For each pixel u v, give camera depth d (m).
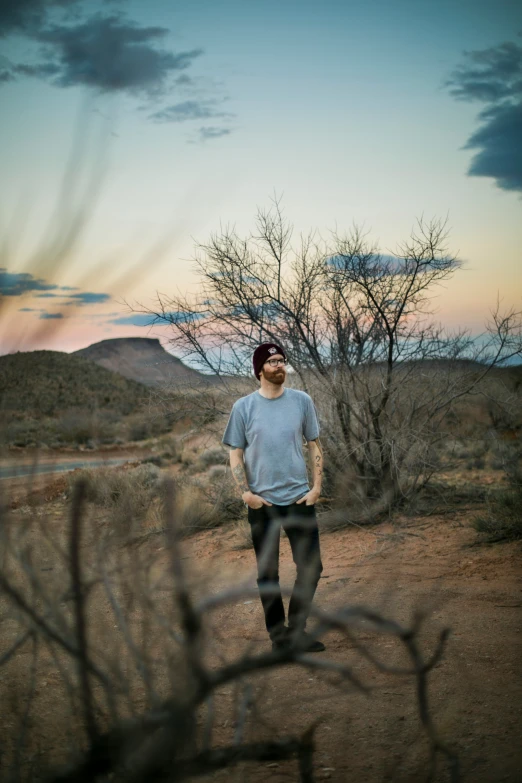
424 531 8.09
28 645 3.55
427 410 9.60
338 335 9.72
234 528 8.91
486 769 2.65
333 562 6.99
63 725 2.35
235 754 1.51
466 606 5.18
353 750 2.81
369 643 4.22
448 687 3.57
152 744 1.21
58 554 1.41
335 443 9.15
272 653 1.25
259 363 4.74
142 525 1.41
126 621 1.52
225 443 4.76
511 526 7.55
